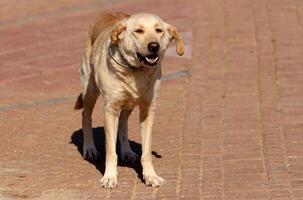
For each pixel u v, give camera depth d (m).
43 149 12.59
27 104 15.16
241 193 10.34
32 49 19.48
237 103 14.69
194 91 15.59
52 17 22.86
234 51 18.33
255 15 21.64
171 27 10.66
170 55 18.25
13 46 19.83
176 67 17.28
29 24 22.12
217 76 16.55
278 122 13.45
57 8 24.02
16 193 10.62
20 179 11.18
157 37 10.29
